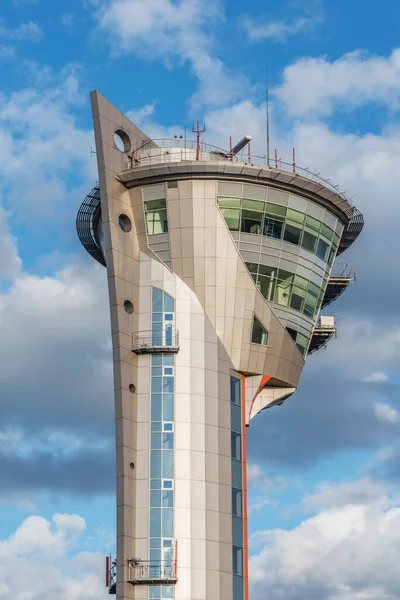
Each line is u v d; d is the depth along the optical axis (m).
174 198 87.44
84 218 93.56
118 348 84.25
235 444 85.94
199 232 87.06
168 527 81.44
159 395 84.62
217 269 87.00
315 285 91.50
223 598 80.88
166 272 87.12
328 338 98.00
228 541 82.69
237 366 87.19
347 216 93.81
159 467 83.00
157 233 87.69
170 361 85.31
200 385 85.12
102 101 87.69
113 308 84.88
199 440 83.94
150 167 86.88
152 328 86.06
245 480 85.62
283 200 88.81
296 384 90.62
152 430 83.88
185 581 80.12
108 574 82.25
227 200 87.62
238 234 87.62
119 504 81.44
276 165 88.56
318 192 89.75
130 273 86.75
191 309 86.44
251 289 87.44
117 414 83.31
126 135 89.62
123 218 88.12
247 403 87.56
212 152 91.94
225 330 86.88
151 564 80.44
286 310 89.12
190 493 82.44
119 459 82.31
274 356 88.31
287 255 89.00
